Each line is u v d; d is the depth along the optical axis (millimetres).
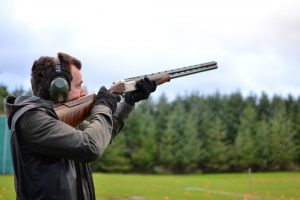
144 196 14055
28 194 2002
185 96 74625
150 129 58750
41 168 1979
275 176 44344
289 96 74312
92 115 2113
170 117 60438
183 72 2926
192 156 59281
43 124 1963
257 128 63875
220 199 14789
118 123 2594
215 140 61094
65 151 1930
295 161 64750
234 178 38688
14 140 2047
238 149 60969
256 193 18922
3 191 10633
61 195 1978
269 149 62812
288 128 63125
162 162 59469
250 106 67688
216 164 60594
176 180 26547
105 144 2018
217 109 68750
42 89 2162
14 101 2188
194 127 60312
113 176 26188
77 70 2285
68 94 2232
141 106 67375
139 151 57656
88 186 2176
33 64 2201
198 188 19656
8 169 17891
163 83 2869
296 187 24141
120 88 2590
